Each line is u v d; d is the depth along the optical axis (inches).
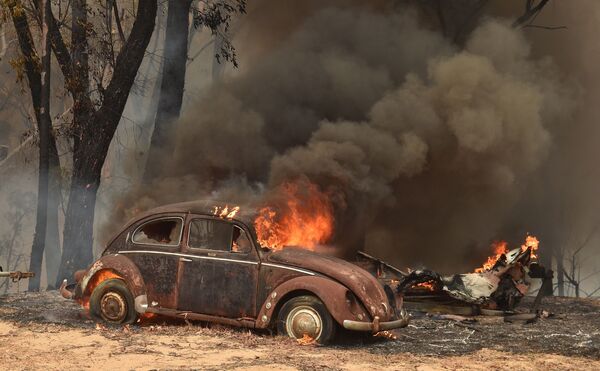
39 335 329.4
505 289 428.1
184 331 341.1
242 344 314.2
